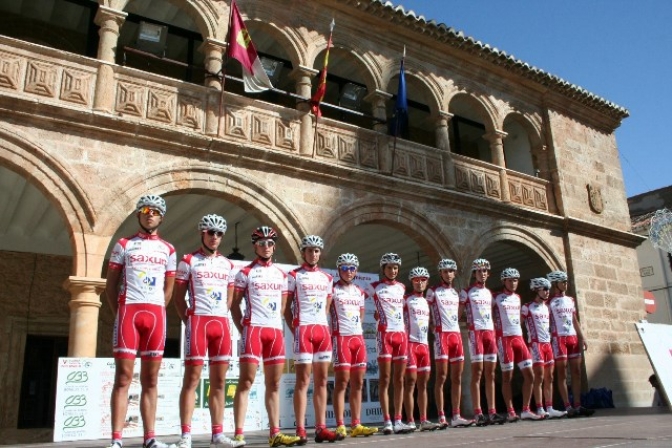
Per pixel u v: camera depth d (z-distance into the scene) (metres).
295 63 12.00
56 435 7.63
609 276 15.48
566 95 16.30
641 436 4.94
